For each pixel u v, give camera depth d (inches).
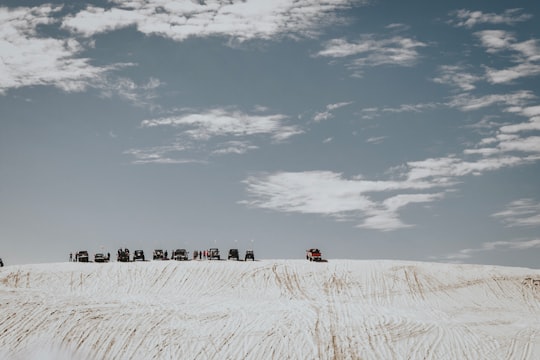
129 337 1937.7
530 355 1845.5
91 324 2004.2
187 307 2207.2
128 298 2340.1
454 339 1930.4
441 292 2586.1
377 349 1861.5
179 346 1891.0
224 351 1862.7
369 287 2623.0
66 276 2701.8
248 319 2064.5
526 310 2459.4
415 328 1994.3
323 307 2212.1
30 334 1943.9
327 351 1846.7
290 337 1920.5
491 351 1863.9
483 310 2405.3
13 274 2699.3
